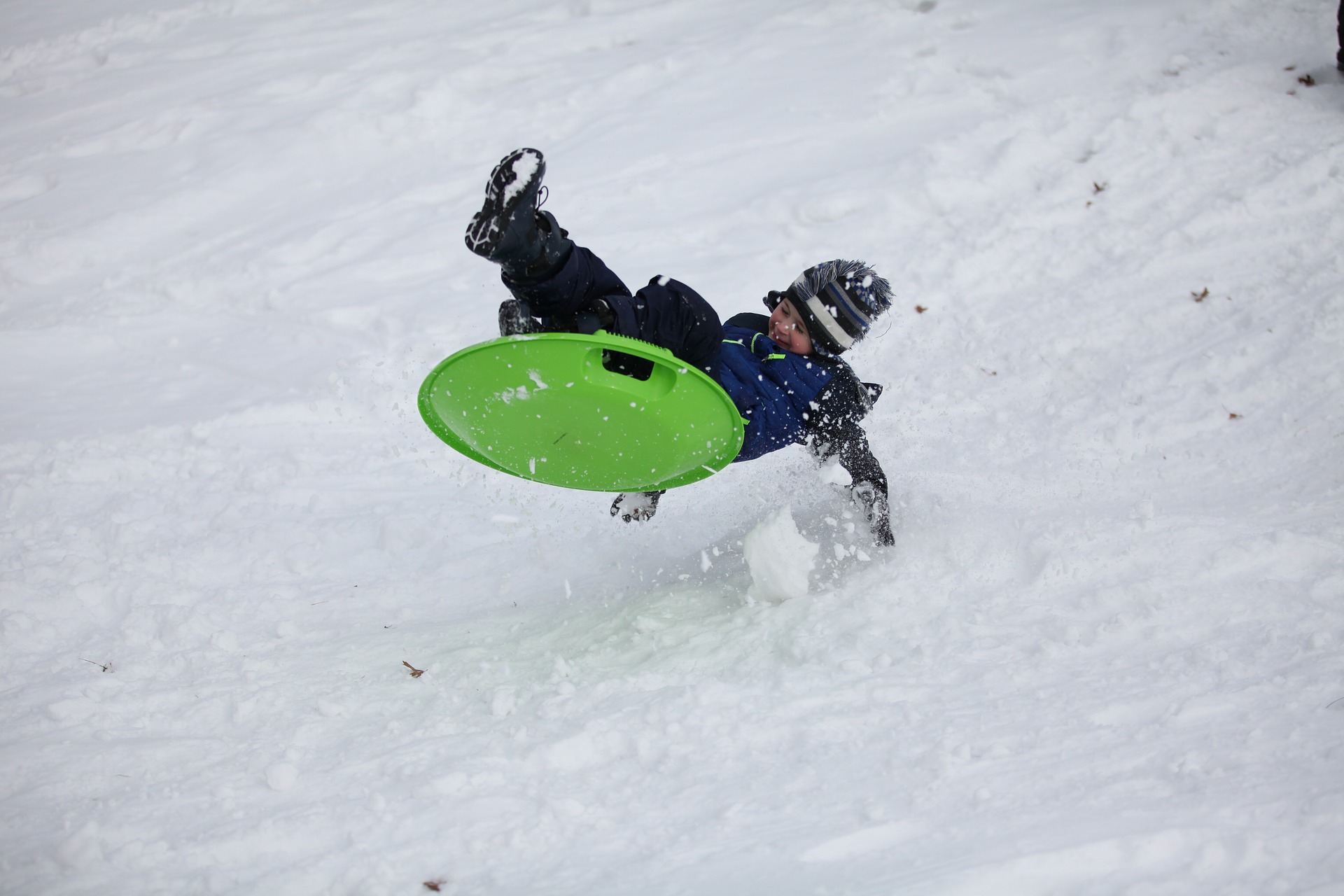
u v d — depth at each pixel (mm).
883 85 13500
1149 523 5680
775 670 4922
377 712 5066
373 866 3689
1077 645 4742
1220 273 9195
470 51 16734
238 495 8109
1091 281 9570
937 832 3486
